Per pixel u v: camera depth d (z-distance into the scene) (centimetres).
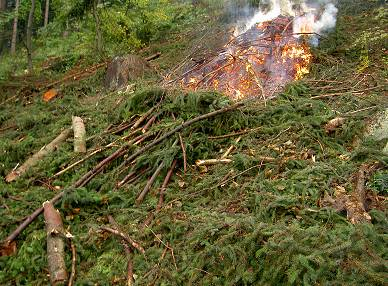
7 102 771
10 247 392
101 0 945
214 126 511
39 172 499
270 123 507
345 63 667
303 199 371
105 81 770
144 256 358
